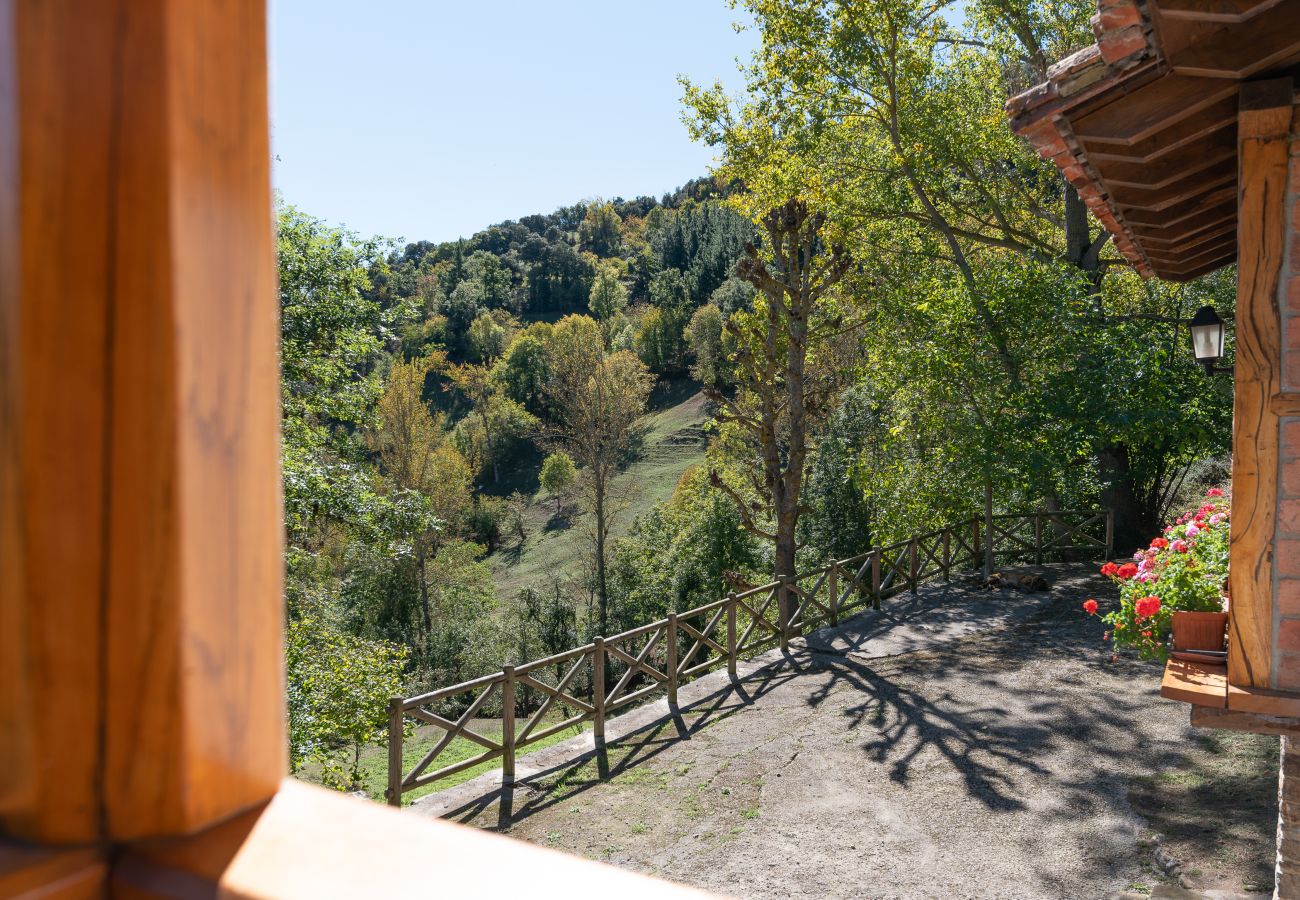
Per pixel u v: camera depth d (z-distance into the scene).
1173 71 3.06
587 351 37.25
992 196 19.64
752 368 19.92
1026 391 14.92
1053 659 11.21
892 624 13.38
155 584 0.40
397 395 35.09
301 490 13.05
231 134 0.42
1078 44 17.17
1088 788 7.68
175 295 0.39
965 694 10.17
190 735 0.41
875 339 17.77
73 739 0.40
